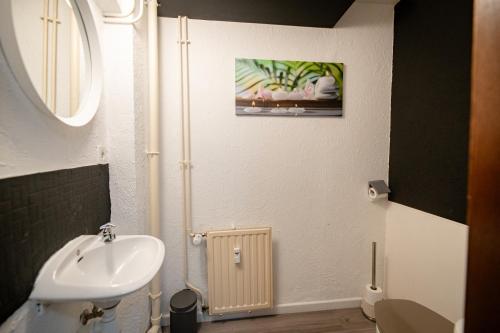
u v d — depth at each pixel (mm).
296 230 1690
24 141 665
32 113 695
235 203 1618
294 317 1665
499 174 338
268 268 1569
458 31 1221
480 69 341
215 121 1568
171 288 1581
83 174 998
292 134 1645
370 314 1646
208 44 1533
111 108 1256
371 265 1763
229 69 1560
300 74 1616
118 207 1286
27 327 650
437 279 1349
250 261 1554
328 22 1564
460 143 1217
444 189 1304
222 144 1584
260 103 1593
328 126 1674
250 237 1551
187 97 1523
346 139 1698
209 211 1596
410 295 1540
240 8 1404
